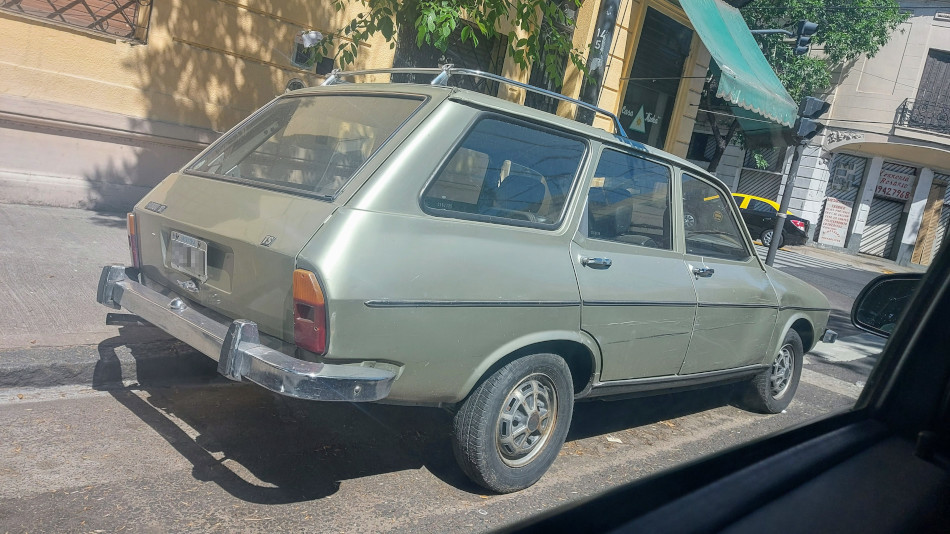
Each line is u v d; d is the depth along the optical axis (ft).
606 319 12.84
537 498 12.31
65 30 24.54
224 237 10.93
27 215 23.47
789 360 19.35
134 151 26.71
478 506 11.71
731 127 68.74
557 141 12.82
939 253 5.34
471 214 11.30
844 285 58.13
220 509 10.49
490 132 11.84
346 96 13.08
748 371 17.39
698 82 48.34
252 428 13.38
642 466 14.53
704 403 19.61
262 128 13.55
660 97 46.34
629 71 42.16
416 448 13.62
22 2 23.79
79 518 9.73
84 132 25.50
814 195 87.25
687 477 4.66
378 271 9.96
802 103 33.94
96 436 12.19
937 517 4.28
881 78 82.53
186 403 14.15
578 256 12.57
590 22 37.24
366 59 31.07
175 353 15.21
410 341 10.32
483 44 35.35
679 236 14.90
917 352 5.16
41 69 24.31
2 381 13.32
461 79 34.30
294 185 11.44
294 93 14.24
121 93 25.86
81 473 10.93
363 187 10.43
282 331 10.14
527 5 23.00
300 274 9.75
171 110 26.96
